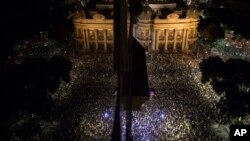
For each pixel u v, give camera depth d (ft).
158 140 135.13
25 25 287.07
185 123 148.15
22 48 252.83
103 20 256.52
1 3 312.71
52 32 259.60
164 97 176.96
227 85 165.68
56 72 181.47
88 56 258.98
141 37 265.34
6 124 132.77
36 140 134.41
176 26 258.98
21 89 152.97
